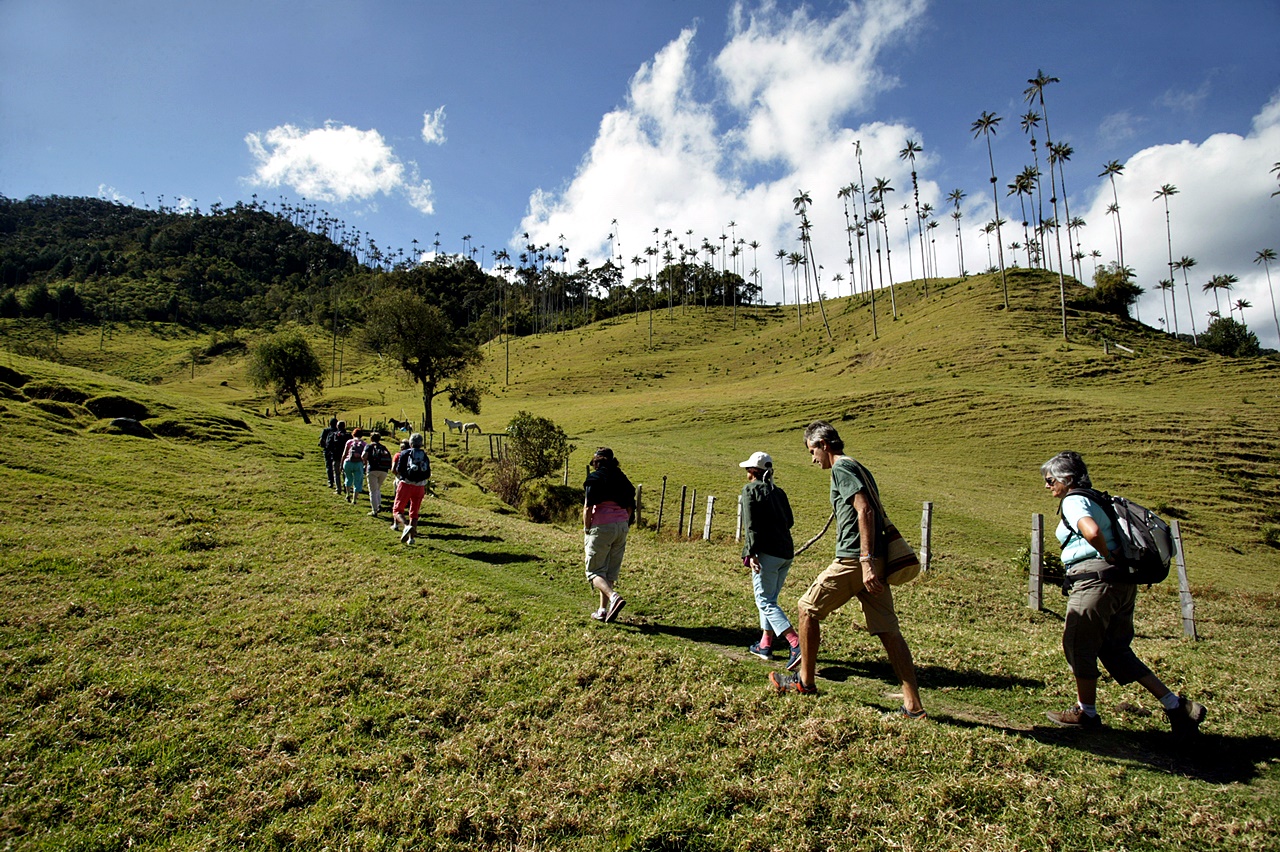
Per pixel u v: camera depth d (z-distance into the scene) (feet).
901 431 149.48
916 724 15.78
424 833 12.48
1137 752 15.21
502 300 618.03
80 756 14.79
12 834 12.27
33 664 19.21
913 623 29.45
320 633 22.84
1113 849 11.36
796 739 15.31
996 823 12.22
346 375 396.98
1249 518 96.78
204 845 12.09
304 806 13.37
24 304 528.22
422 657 20.88
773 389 224.12
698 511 84.48
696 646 22.77
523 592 29.68
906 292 379.55
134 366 449.89
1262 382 152.87
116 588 26.76
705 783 13.80
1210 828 11.76
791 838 11.95
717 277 583.58
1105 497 16.25
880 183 330.54
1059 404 146.30
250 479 58.34
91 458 57.41
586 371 322.75
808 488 97.76
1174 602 41.45
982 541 69.72
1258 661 22.57
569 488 78.18
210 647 21.31
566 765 14.70
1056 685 19.66
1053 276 294.05
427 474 41.83
